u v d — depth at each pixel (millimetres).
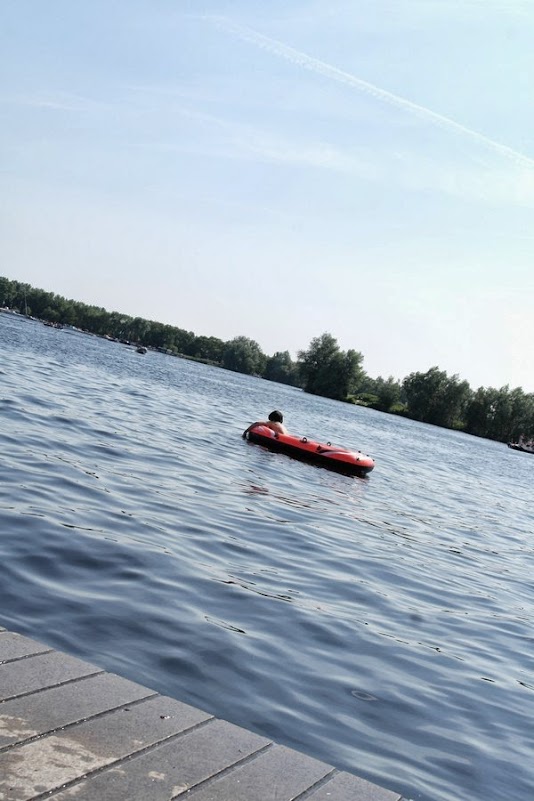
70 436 13367
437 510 15617
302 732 3949
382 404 116438
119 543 6969
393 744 4070
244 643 5086
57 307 178750
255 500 11281
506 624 7219
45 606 5008
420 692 4934
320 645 5418
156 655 4539
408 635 6176
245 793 2547
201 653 4723
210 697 4113
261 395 57844
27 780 2326
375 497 15367
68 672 3143
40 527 6945
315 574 7586
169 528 8094
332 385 109250
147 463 12289
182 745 2771
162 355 140750
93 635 4656
